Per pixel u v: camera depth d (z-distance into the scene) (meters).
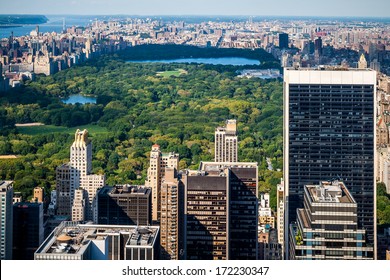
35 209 192.00
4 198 187.25
